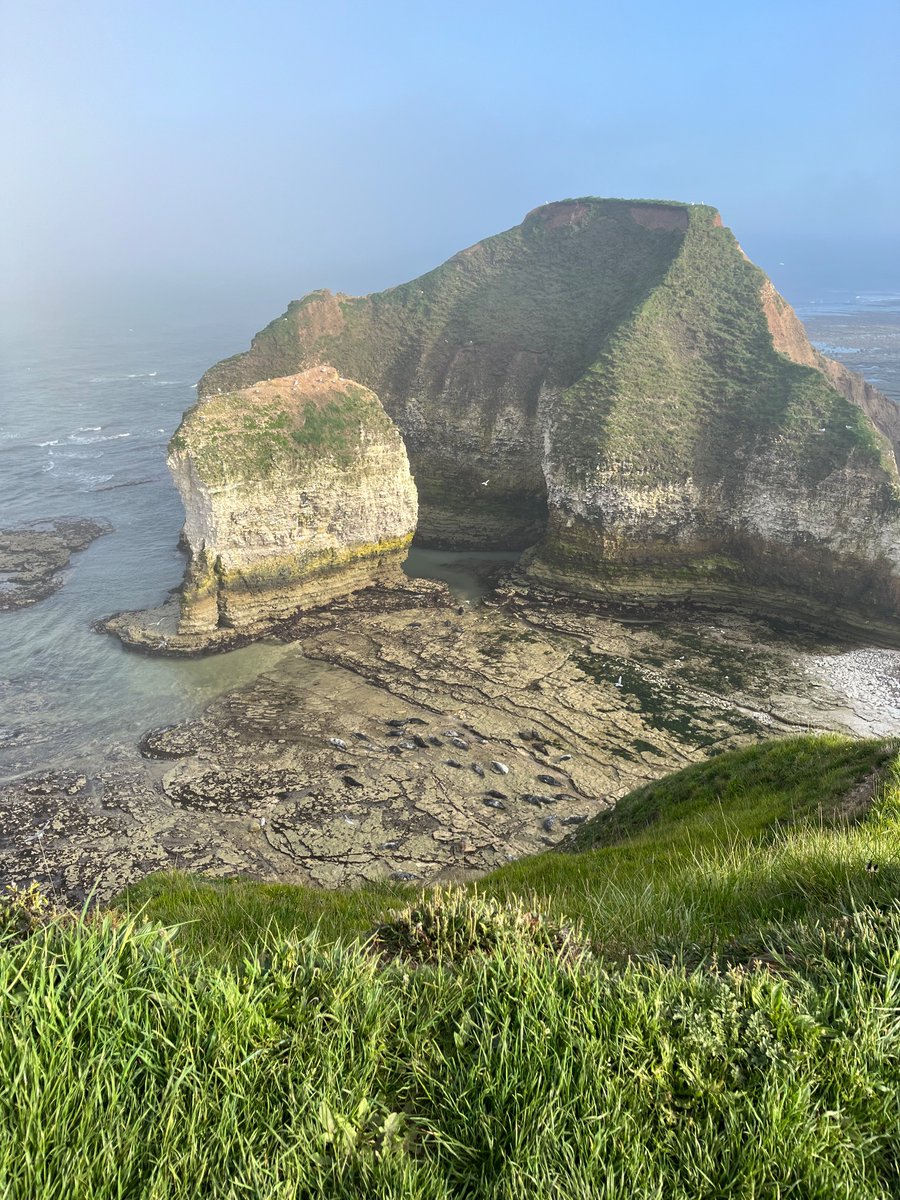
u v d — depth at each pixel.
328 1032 4.59
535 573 79.81
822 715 56.00
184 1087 4.04
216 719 55.12
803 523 72.75
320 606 74.94
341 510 74.31
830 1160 3.93
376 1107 4.20
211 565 67.56
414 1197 3.57
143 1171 3.63
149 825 43.78
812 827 12.20
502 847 41.81
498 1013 4.70
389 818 44.31
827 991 5.01
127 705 57.00
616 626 70.94
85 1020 4.22
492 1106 4.15
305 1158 3.78
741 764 22.22
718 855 10.14
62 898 38.00
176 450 67.56
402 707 56.66
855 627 69.00
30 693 58.16
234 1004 4.49
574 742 52.34
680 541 77.62
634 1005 4.77
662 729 54.06
